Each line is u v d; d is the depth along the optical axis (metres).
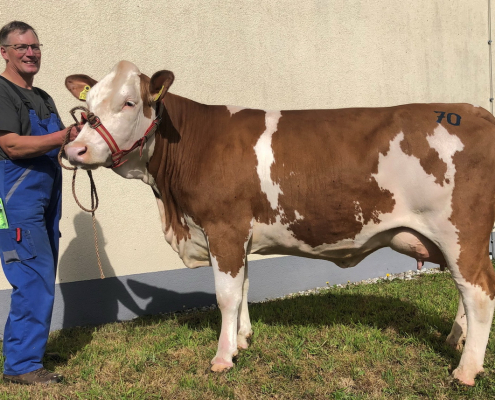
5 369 3.15
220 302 3.19
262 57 5.59
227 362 3.21
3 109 2.93
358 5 6.07
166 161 3.29
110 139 2.87
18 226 3.04
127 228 5.01
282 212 3.12
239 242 3.16
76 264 4.77
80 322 4.75
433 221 2.91
